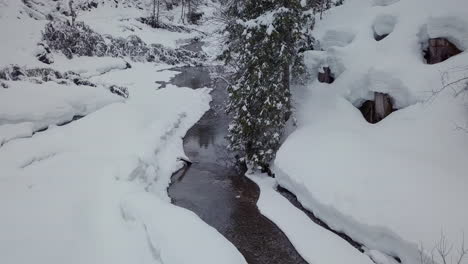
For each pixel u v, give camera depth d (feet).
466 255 19.90
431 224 22.30
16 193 28.84
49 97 48.98
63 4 117.70
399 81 35.27
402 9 41.42
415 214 23.43
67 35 85.56
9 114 41.19
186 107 64.64
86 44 89.10
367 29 43.39
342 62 42.24
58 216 26.53
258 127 39.14
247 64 39.27
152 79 85.87
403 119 33.14
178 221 24.75
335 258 25.52
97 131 44.34
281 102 38.22
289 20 36.63
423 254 21.11
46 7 108.78
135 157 36.81
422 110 32.12
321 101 42.83
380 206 25.43
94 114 50.03
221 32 47.09
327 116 40.40
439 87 32.37
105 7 135.85
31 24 83.71
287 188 35.14
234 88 41.09
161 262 21.90
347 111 39.22
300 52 46.93
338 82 42.24
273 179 39.19
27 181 30.94
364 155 30.99
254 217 32.81
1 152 34.99
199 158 47.21
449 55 35.86
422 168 26.86
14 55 68.49
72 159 36.19
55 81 60.59
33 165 34.19
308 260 26.32
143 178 35.99
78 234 25.16
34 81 57.41
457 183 24.49
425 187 25.05
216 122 61.21
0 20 80.79
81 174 32.94
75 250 23.71
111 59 89.86
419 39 38.17
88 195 29.50
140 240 24.22
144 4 161.79
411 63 36.04
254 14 40.55
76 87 57.26
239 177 41.55
